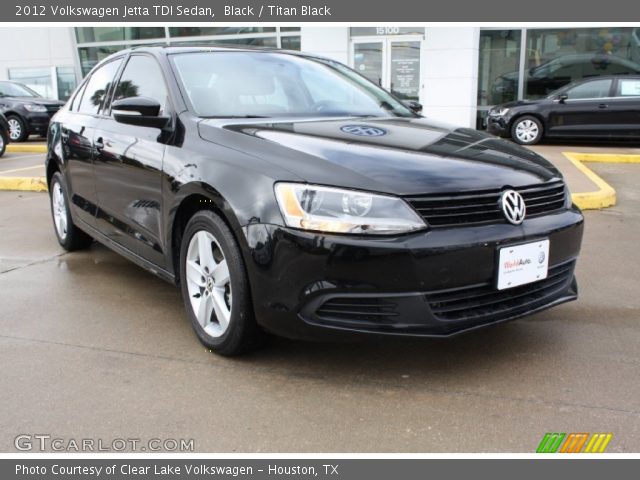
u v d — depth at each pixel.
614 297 3.79
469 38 13.21
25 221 6.23
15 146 13.35
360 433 2.34
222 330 2.92
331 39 14.04
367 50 14.02
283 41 15.01
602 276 4.22
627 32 13.29
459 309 2.56
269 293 2.58
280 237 2.52
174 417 2.45
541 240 2.72
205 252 2.97
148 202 3.40
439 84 13.57
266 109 3.48
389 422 2.41
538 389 2.65
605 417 2.43
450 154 2.85
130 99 3.29
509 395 2.60
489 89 14.12
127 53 4.23
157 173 3.25
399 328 2.47
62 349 3.07
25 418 2.44
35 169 9.69
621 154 10.09
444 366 2.87
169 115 3.36
